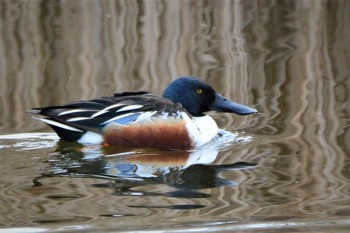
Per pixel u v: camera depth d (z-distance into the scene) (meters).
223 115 14.16
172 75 15.81
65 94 14.83
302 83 15.38
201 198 9.81
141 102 12.84
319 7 19.14
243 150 12.05
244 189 10.13
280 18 18.75
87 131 12.47
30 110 13.32
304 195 9.84
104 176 10.75
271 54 16.89
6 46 17.34
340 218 9.05
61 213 9.25
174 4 18.73
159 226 8.81
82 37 17.69
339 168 10.92
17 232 8.67
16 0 19.05
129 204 9.57
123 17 18.38
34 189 10.12
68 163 11.36
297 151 11.80
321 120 13.34
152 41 17.47
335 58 16.67
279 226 8.84
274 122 13.43
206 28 18.14
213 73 15.86
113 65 16.36
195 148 12.52
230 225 8.86
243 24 18.53
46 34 17.89
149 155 12.09
